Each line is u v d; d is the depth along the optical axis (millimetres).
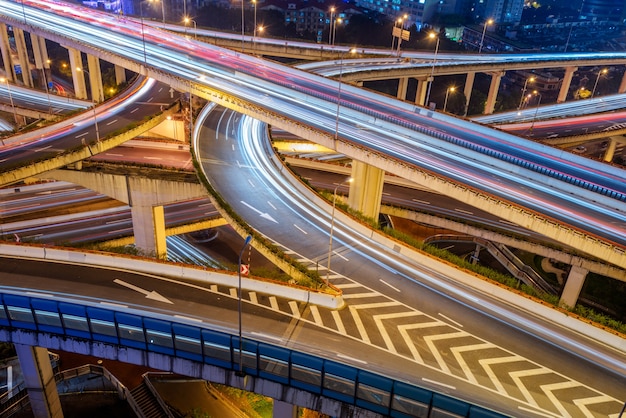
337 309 39969
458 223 64938
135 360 36938
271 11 168125
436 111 72188
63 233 68875
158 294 40188
